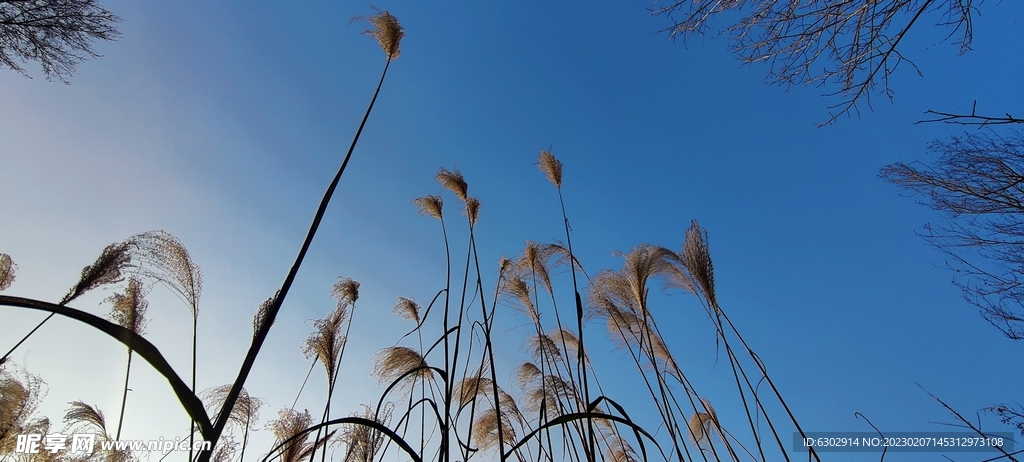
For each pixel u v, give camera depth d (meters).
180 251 3.30
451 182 6.58
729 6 4.23
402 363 5.49
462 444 4.30
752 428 4.39
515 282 6.45
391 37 4.91
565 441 5.01
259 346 2.39
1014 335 5.34
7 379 3.00
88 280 2.73
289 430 5.19
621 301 5.69
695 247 4.84
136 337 1.98
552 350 6.21
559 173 6.49
